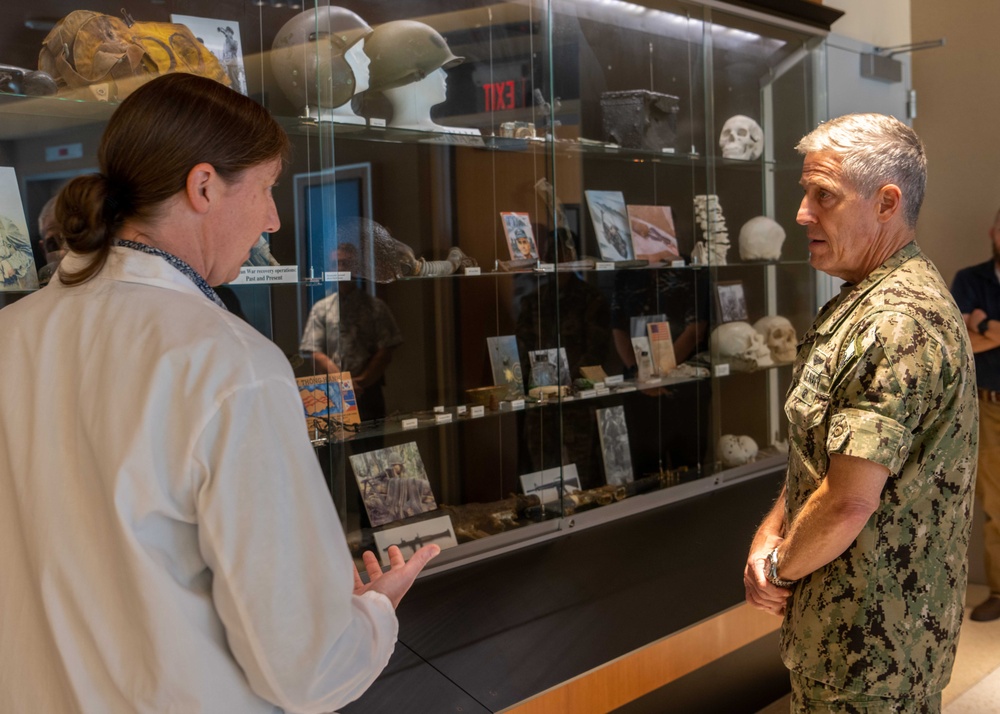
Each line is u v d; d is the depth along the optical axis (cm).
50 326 84
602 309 273
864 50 343
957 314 129
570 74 259
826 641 133
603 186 276
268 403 79
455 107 236
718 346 301
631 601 205
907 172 131
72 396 81
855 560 129
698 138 289
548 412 255
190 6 184
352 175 220
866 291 132
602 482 274
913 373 120
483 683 168
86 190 83
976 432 131
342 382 221
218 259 92
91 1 173
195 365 78
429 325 240
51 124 169
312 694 80
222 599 77
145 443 76
